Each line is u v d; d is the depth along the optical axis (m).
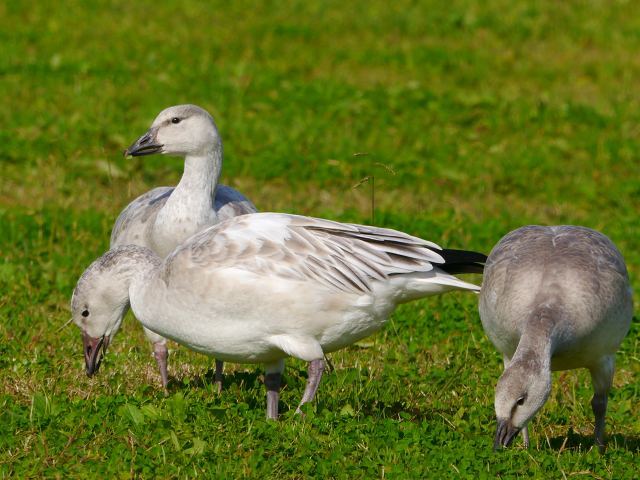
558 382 11.23
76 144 18.31
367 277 8.91
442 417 9.84
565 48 26.09
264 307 8.82
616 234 16.08
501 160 18.88
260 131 19.56
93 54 24.25
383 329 12.27
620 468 8.66
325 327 8.98
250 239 8.95
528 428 9.48
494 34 26.98
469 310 12.83
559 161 19.16
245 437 8.77
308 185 17.66
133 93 21.48
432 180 18.09
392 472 8.24
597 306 8.88
